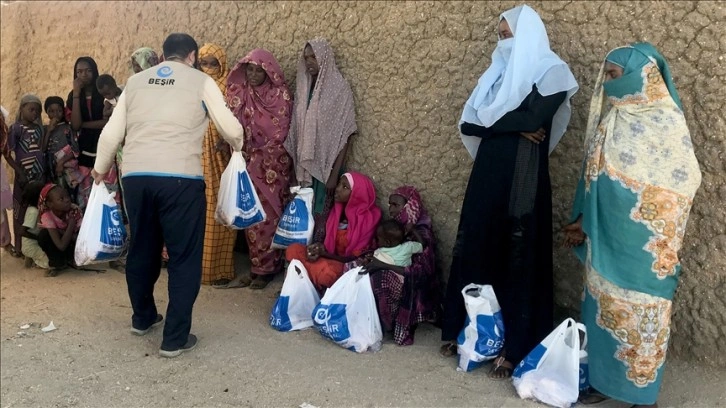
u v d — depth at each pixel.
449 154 4.18
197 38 5.71
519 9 3.40
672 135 2.84
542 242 3.34
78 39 7.35
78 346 3.76
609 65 2.97
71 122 5.38
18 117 5.65
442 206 4.23
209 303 4.48
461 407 3.05
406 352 3.71
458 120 4.12
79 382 3.32
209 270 4.79
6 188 5.18
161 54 6.17
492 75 3.50
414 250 3.91
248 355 3.63
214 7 5.53
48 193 4.97
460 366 3.46
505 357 3.38
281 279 4.94
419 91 4.27
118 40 6.73
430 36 4.20
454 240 4.18
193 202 3.54
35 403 3.11
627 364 2.91
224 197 3.91
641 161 2.85
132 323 3.92
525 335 3.32
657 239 2.82
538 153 3.32
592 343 3.04
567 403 3.01
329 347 3.77
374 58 4.48
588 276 3.04
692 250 3.35
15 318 4.19
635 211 2.84
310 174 4.55
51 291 4.75
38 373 3.41
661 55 3.03
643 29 3.41
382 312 3.78
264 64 4.59
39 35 7.97
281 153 4.66
